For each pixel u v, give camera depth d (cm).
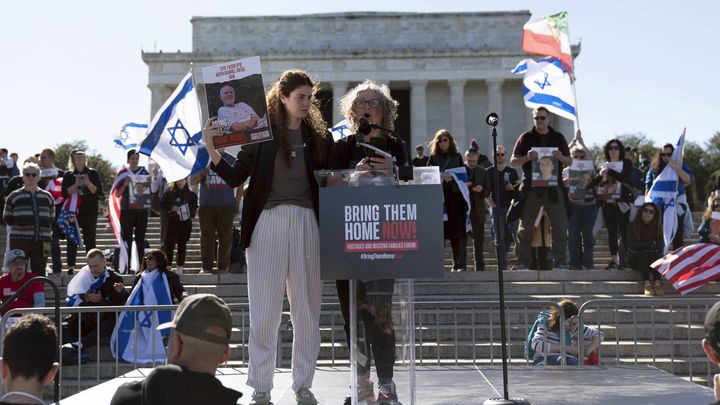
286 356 1464
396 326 626
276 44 6625
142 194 1927
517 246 1888
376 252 593
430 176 622
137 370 979
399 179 619
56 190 2120
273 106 721
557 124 6166
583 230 1906
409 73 6456
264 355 713
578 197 1891
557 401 727
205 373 456
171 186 1866
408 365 625
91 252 1518
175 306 1198
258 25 6619
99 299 1485
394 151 709
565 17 2212
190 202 1884
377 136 711
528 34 2247
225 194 1848
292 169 714
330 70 6438
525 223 1847
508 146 6600
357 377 626
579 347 1220
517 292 1767
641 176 2256
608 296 1703
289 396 762
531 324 1608
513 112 6631
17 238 1731
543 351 1249
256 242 709
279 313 713
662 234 1781
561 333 1224
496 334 1584
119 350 1446
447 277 1812
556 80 2194
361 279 595
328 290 1708
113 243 2530
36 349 464
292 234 707
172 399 445
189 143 1562
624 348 1512
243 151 721
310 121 732
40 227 1742
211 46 6612
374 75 6462
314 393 800
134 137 2589
